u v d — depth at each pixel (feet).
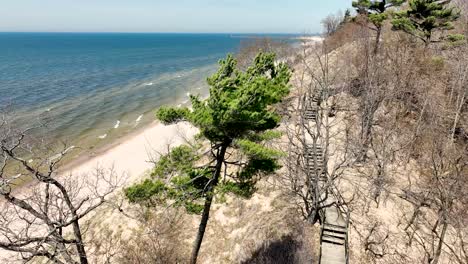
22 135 46.21
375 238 63.62
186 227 78.84
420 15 94.22
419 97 80.07
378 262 59.62
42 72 343.46
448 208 51.34
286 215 71.61
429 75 84.84
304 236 64.85
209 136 47.29
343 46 123.95
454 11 104.68
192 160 50.60
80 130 162.71
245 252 67.77
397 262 59.31
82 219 87.20
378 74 77.41
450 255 57.82
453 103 84.58
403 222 67.46
